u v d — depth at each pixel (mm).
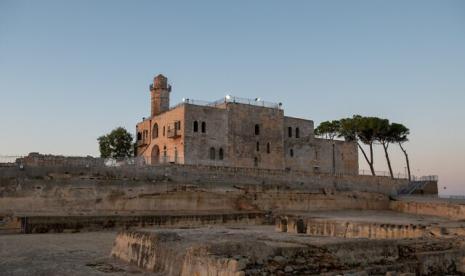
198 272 17797
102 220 41969
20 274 21531
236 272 15547
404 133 94938
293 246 18125
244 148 75875
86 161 52594
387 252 19891
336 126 100250
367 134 92938
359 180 75312
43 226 39719
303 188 65688
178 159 68125
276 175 64750
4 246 30844
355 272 17234
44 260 25484
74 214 45062
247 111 77375
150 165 53938
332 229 38844
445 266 20344
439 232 31016
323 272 17234
